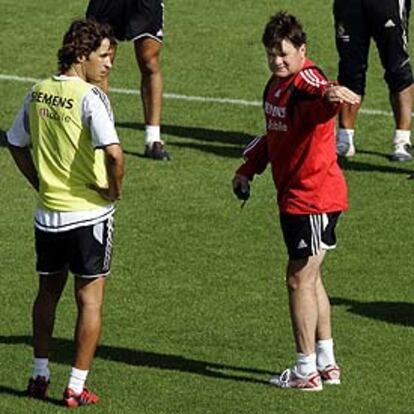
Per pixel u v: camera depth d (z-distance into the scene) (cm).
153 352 3650
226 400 3338
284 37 3253
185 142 5456
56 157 3225
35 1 7356
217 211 4734
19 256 4341
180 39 6781
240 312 3928
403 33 5197
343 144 5256
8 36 6819
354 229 4575
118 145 3184
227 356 3634
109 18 5228
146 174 5091
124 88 6122
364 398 3362
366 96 5984
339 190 3347
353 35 5209
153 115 5247
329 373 3453
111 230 3262
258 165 3456
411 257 4353
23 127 3306
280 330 3803
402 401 3353
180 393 3378
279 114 3291
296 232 3325
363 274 4219
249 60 6512
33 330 3344
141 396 3356
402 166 5178
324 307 3434
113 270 4222
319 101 3212
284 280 4166
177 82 6209
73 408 3272
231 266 4272
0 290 4066
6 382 3434
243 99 5991
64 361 3584
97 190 3234
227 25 6994
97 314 3266
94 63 3234
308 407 3300
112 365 3553
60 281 3316
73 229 3222
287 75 3269
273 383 3431
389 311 3941
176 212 4719
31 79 6250
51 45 6712
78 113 3194
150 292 4066
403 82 5219
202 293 4062
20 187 4981
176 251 4388
